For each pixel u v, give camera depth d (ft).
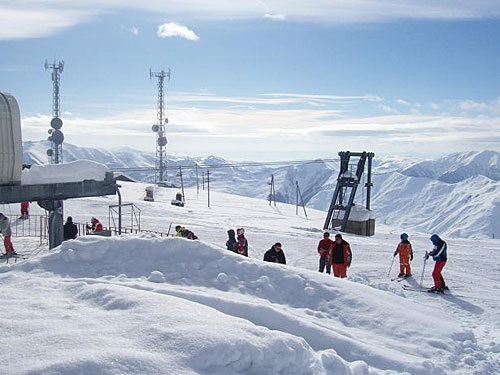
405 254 58.08
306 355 22.66
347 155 152.25
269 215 186.29
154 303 24.68
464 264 73.92
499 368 28.25
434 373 25.94
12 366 17.90
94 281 31.09
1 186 56.59
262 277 34.35
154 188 264.31
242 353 20.77
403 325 31.35
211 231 100.73
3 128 55.88
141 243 36.65
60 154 246.68
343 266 52.08
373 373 24.50
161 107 319.27
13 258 61.93
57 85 245.86
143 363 18.88
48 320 22.62
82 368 17.94
